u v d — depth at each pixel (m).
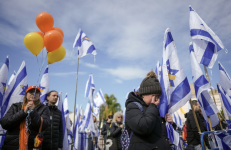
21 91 4.08
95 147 8.54
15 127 2.62
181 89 2.66
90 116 7.51
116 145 5.25
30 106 2.62
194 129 4.06
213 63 3.12
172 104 2.62
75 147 6.50
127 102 1.89
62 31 4.09
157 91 1.85
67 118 6.14
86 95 7.89
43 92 4.62
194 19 3.30
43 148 3.51
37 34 3.36
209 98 2.96
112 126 5.46
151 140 1.68
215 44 3.16
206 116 2.97
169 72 2.75
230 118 3.35
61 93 5.13
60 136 4.01
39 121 2.68
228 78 3.67
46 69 4.82
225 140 2.63
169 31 2.90
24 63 4.29
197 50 3.21
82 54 5.30
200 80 3.04
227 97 3.47
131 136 1.74
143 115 1.71
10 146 2.54
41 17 3.49
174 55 2.81
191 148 4.02
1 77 3.87
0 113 3.77
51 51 3.61
